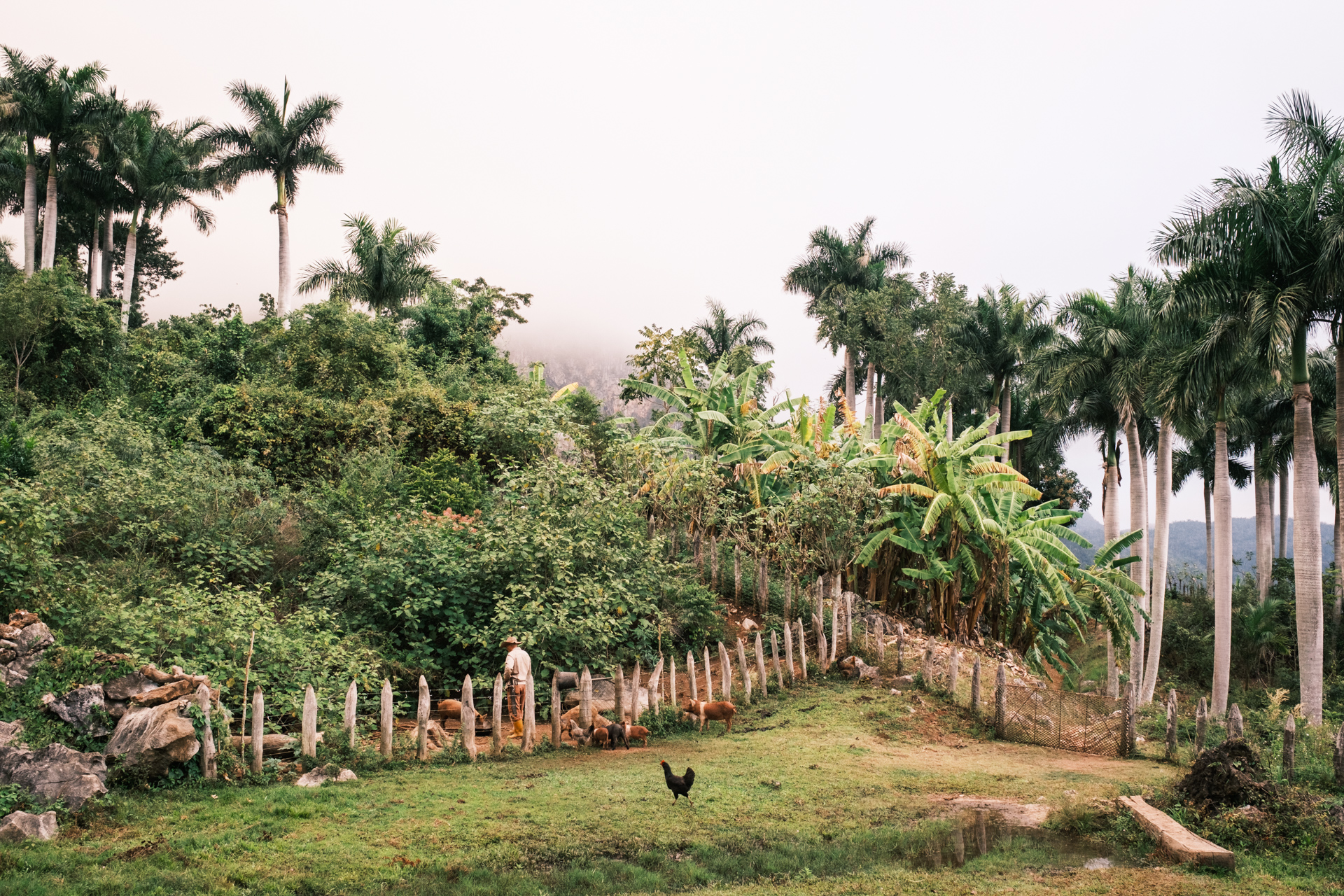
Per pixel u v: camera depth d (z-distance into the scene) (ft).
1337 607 99.71
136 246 149.18
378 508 54.08
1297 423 64.54
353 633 40.93
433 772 31.73
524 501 52.54
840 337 139.54
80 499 42.47
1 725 24.86
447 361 101.55
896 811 30.07
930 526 63.52
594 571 48.42
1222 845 26.78
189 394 74.59
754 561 63.82
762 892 22.02
